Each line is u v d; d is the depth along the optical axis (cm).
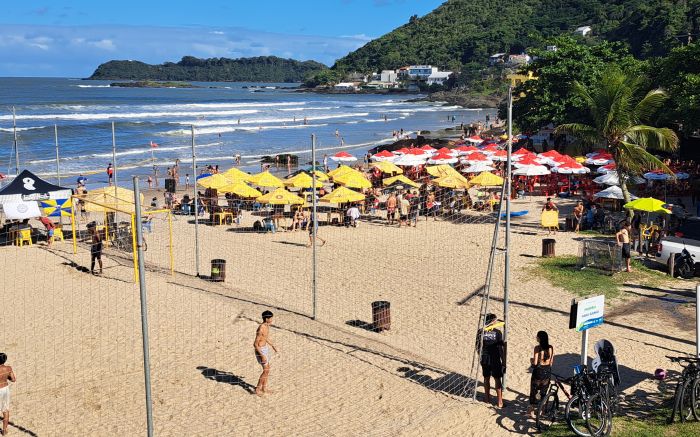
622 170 2522
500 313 1625
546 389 1052
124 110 11512
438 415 1079
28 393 1170
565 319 1564
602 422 988
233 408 1114
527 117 4959
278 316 1608
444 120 11362
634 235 2308
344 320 1598
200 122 9275
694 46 3706
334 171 3225
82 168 4894
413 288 1867
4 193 2255
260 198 2698
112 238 2384
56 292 1755
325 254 2277
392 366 1303
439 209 2972
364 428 1037
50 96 17438
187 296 1747
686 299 1683
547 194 3478
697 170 3522
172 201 3155
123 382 1220
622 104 2406
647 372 1238
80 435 1015
